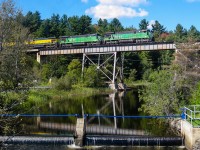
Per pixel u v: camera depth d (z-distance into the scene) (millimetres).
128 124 38594
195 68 45406
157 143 29375
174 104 37031
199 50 53125
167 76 40312
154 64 136875
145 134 32656
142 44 81188
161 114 37719
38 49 99875
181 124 31188
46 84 82875
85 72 91812
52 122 39969
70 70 98000
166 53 134875
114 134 32594
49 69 96938
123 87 93125
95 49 90312
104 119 42438
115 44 86375
